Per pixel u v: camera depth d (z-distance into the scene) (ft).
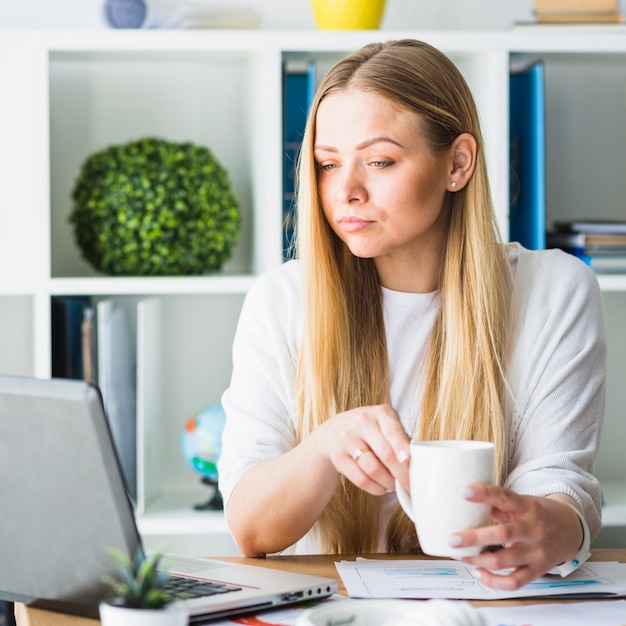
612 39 6.94
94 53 7.00
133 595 2.41
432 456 3.12
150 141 7.09
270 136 6.74
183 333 7.85
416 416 4.85
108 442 2.87
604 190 8.11
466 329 4.68
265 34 6.69
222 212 7.10
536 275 4.88
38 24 7.46
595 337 4.78
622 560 4.03
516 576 3.35
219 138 7.82
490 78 6.86
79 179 7.09
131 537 2.94
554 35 6.88
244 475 4.25
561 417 4.55
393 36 6.73
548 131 8.03
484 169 4.71
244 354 4.90
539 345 4.70
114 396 6.91
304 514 4.00
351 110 4.35
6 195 6.68
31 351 7.65
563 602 3.40
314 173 4.58
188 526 6.68
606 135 8.09
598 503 4.28
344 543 4.71
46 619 3.18
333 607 2.75
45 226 6.64
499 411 4.60
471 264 4.70
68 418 2.87
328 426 3.80
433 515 3.14
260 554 4.19
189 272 7.13
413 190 4.37
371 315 4.86
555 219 8.09
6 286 6.58
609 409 8.16
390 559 4.06
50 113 7.60
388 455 3.43
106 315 6.86
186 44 6.68
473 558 3.31
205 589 3.28
